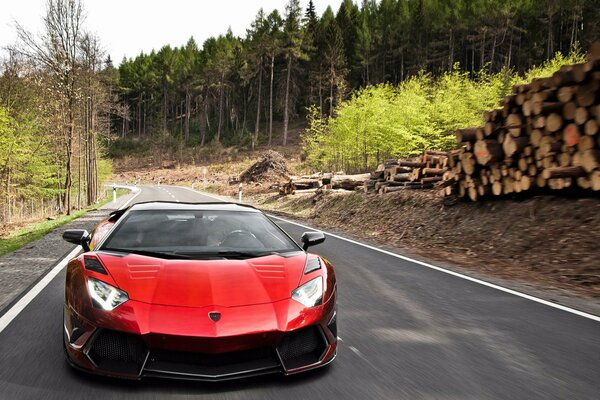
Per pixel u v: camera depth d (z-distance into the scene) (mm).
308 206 22219
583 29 72125
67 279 3420
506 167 10203
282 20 85875
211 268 3402
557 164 9055
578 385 3291
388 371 3455
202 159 91812
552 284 6789
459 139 11219
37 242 10555
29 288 5957
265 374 3109
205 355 2928
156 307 2965
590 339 4344
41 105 24109
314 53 94250
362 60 93250
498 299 5859
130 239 3951
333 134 35531
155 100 120938
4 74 31156
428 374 3422
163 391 2965
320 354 3340
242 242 4051
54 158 35312
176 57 119562
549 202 9695
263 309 3068
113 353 3027
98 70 29031
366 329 4512
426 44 87438
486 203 11289
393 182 16766
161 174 83812
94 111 32656
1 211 30609
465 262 8594
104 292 3088
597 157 8242
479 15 80438
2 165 31469
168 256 3635
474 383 3279
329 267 3914
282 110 100062
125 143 113812
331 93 81375
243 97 107625
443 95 32594
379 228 13727
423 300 5738
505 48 80750
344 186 22078
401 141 28328
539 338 4348
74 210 28828
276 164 45875
